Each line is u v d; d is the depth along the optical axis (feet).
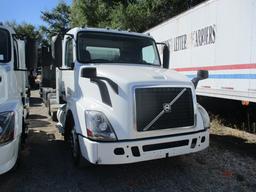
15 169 15.65
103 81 14.43
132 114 13.48
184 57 30.19
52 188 13.96
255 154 18.92
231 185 14.30
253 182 14.64
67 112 17.67
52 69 26.22
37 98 52.85
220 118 28.53
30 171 15.98
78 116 14.94
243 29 21.50
